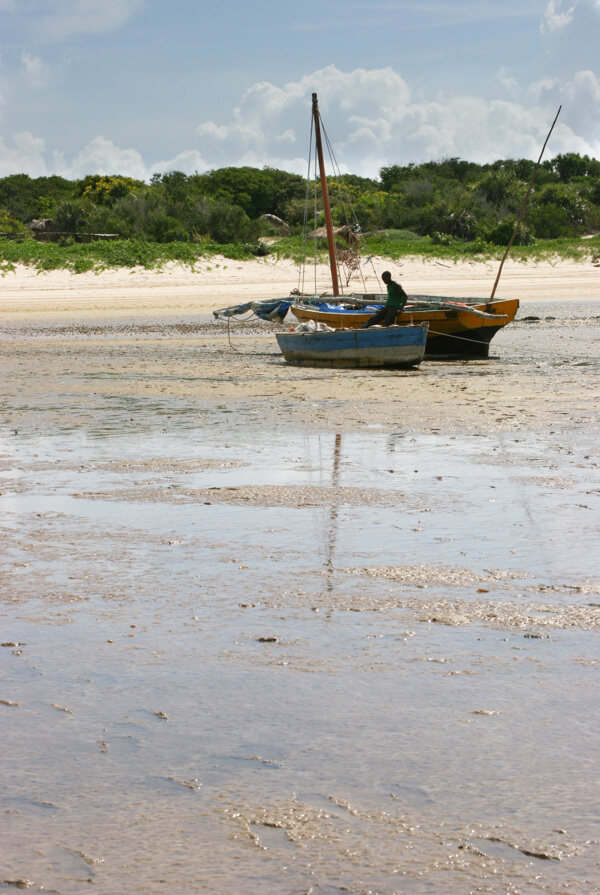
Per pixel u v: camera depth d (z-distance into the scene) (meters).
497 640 5.81
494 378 20.56
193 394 18.70
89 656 5.67
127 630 6.12
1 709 4.95
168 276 57.16
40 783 4.19
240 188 98.69
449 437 13.33
